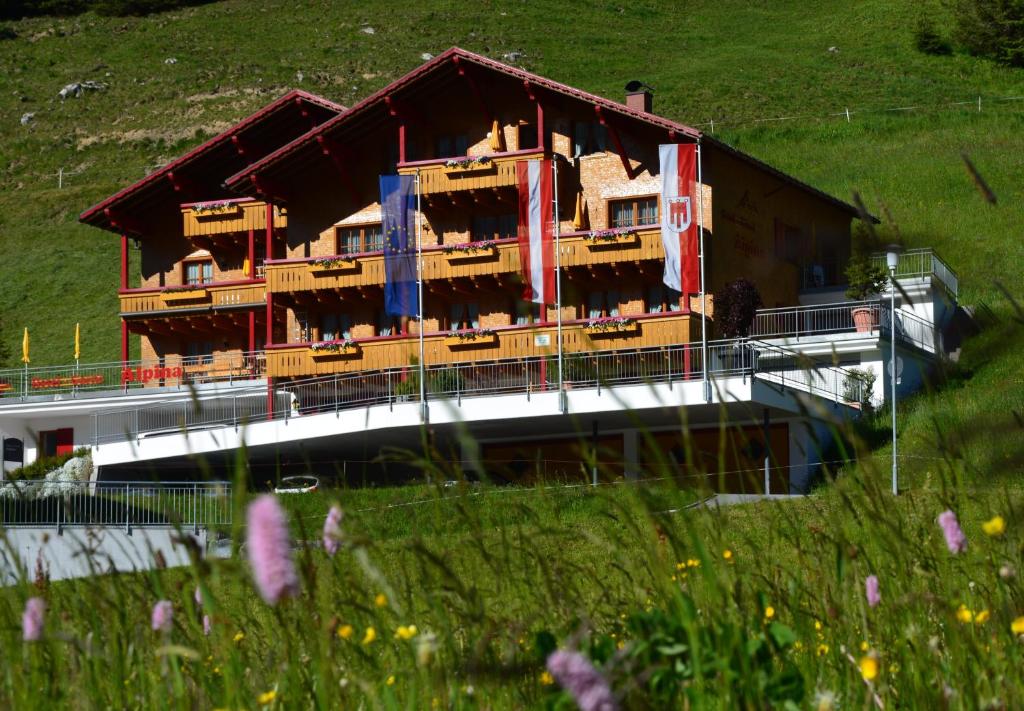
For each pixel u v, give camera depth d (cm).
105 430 4388
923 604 497
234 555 380
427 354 4309
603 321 4100
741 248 4544
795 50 11700
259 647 525
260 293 5031
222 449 4212
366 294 4678
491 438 4112
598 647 450
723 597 416
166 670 454
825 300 4916
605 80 11369
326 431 4059
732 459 3725
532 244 4188
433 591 476
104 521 2356
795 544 562
